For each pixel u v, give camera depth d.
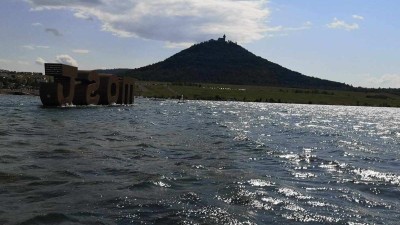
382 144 35.72
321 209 12.84
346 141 36.62
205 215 11.41
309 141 34.81
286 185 16.05
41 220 10.29
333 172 19.88
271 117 76.56
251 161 21.88
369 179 18.44
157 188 14.27
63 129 32.16
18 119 39.41
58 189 13.31
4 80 180.75
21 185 13.59
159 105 106.12
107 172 16.48
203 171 17.98
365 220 11.96
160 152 23.11
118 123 41.97
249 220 11.25
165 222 10.65
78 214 10.92
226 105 141.75
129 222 10.51
